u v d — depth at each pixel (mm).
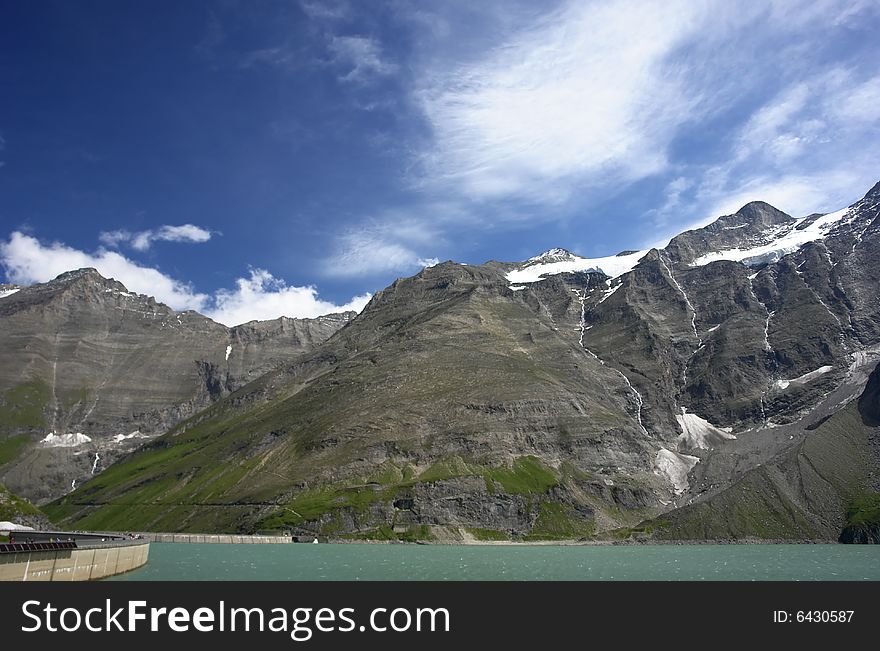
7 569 103375
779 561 194500
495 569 171750
